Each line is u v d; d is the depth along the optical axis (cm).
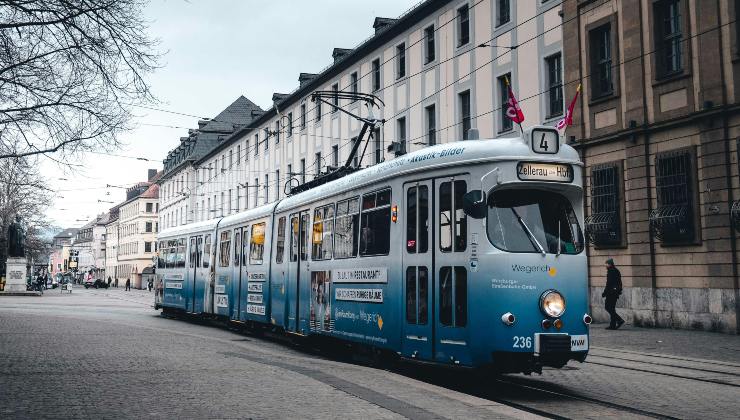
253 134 5600
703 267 1811
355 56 3781
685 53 1889
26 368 1033
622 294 2058
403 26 3300
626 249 2053
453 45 2938
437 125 3039
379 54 3572
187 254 2434
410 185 1057
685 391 938
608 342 1552
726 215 1756
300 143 4616
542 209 944
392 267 1080
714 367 1161
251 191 5616
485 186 933
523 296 896
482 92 2750
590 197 2198
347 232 1255
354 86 3891
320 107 4300
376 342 1113
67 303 3762
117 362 1106
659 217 1912
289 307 1520
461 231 949
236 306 1920
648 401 865
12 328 1831
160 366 1058
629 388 964
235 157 6075
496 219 922
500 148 941
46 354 1219
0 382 898
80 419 672
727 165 1764
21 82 1394
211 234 2208
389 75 3466
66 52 1320
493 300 896
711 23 1822
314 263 1395
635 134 2020
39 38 1300
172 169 8150
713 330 1775
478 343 902
